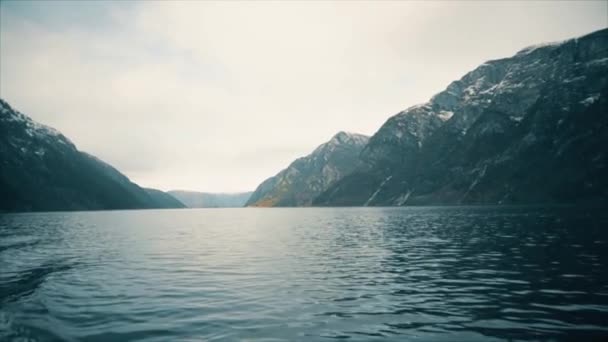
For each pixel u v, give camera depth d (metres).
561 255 32.34
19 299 20.70
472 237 50.53
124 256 39.34
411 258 34.72
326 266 31.39
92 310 18.36
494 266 29.03
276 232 74.12
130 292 22.33
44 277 27.45
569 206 142.00
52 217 172.00
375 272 28.16
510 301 18.81
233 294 21.59
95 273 29.08
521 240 44.22
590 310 16.91
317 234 66.12
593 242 39.41
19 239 59.78
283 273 28.34
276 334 14.69
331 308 18.33
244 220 142.62
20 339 14.30
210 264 33.41
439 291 21.56
